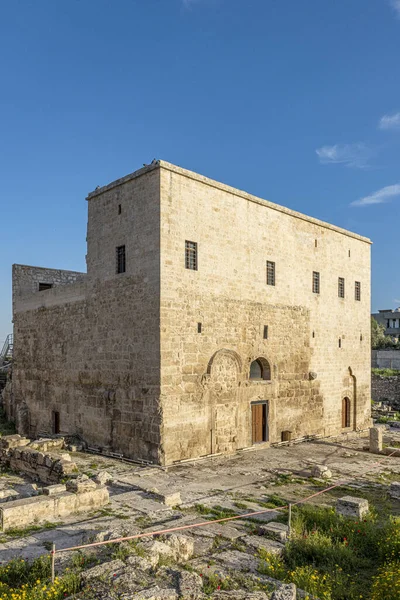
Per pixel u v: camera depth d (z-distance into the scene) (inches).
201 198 942.4
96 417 987.3
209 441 924.6
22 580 366.3
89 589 327.9
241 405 1002.1
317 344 1234.0
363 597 358.9
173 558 399.2
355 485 727.1
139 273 898.7
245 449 998.4
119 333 938.1
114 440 934.4
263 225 1088.2
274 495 654.5
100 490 558.6
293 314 1159.6
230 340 986.7
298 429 1156.5
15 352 1323.8
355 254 1403.8
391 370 2050.9
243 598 321.1
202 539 454.9
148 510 541.3
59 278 1437.0
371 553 447.5
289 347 1143.0
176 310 879.1
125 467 827.4
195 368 907.4
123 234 941.8
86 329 1029.8
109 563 362.9
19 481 754.2
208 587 346.9
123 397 919.0
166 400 848.9
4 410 1429.6
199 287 925.8
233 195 1015.0
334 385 1285.7
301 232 1203.2
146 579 342.6
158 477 744.3
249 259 1045.8
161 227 861.8
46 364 1173.7
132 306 909.8
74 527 479.8
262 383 1059.9
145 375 871.7
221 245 979.3
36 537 452.1
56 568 373.4
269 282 1106.7
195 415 899.4
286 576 380.2
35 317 1229.7
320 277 1258.6
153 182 878.4
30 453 784.9
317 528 502.0
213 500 611.8
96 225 1012.5
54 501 516.1
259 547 430.9
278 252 1127.6
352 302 1376.7
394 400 1807.3
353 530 483.8
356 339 1380.4
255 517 535.8
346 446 1106.7
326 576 386.9
